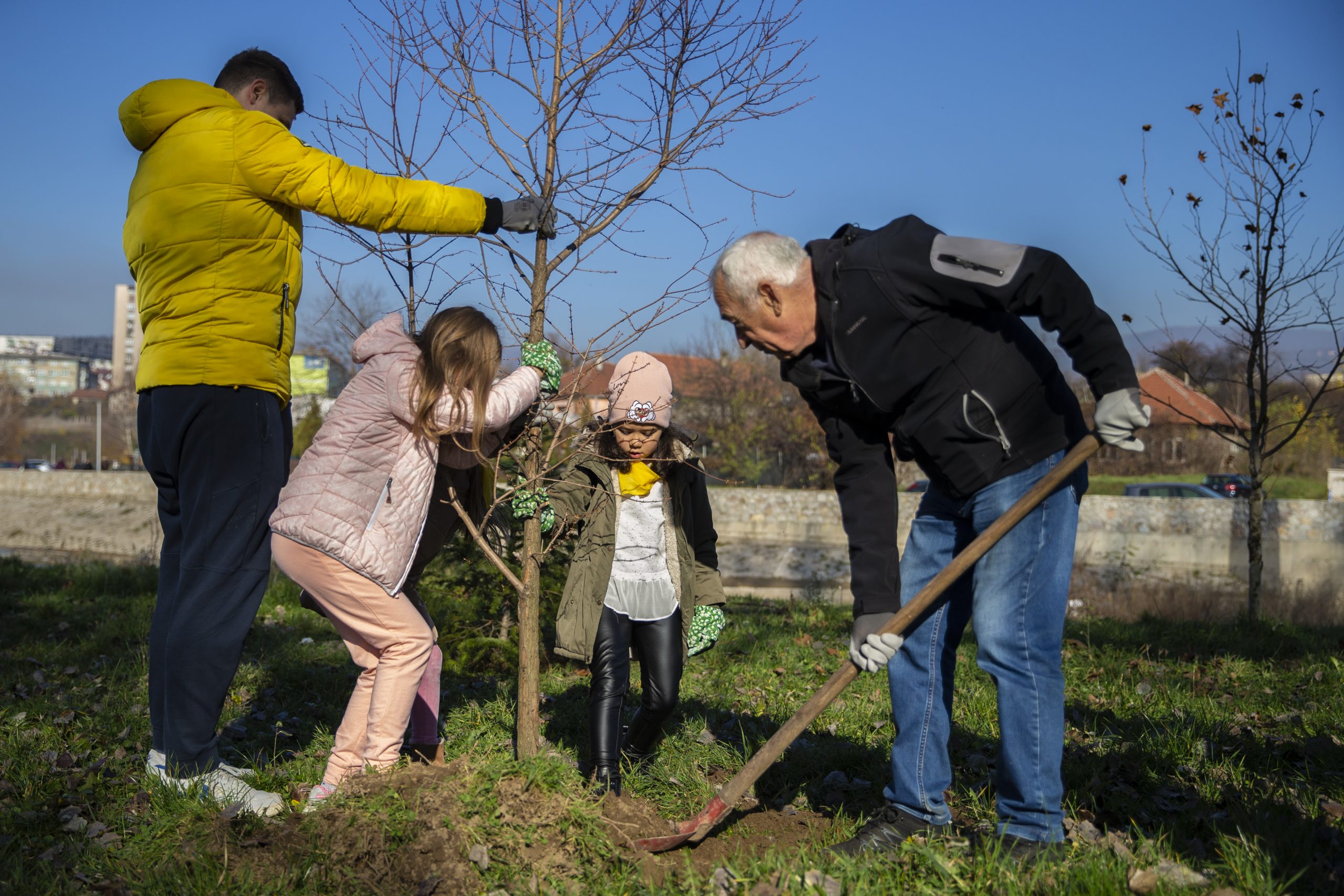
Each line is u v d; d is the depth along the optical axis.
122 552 30.03
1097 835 2.96
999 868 2.58
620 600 3.50
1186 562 21.08
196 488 3.16
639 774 3.66
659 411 3.47
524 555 3.22
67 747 3.96
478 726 4.18
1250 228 8.20
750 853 2.92
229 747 4.02
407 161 3.37
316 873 2.61
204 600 3.15
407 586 3.52
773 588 19.31
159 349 3.13
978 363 2.61
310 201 3.04
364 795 2.82
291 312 3.29
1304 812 3.06
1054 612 2.69
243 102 3.25
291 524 2.96
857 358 2.65
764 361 31.12
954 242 2.51
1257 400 9.23
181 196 3.04
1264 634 7.77
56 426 105.19
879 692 5.32
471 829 2.66
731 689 5.43
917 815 2.95
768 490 26.03
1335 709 4.70
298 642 6.62
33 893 2.59
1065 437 2.69
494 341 3.03
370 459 3.02
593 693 3.41
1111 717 4.65
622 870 2.70
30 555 28.11
